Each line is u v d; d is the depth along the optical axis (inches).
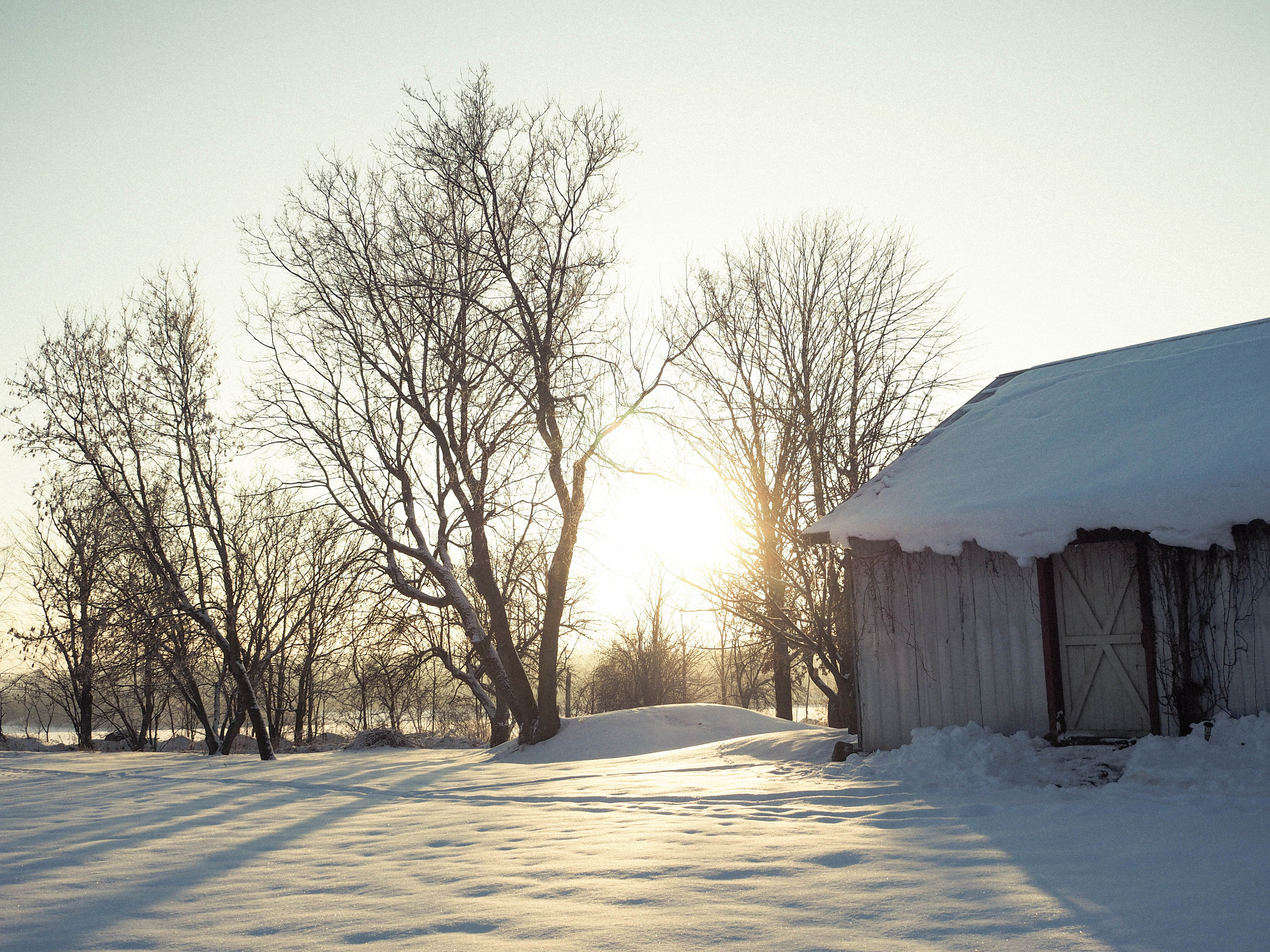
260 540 1450.5
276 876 291.3
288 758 1000.9
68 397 1043.3
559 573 925.8
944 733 483.5
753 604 1010.1
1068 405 562.6
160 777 709.9
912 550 502.0
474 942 205.2
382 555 1038.4
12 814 474.6
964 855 273.1
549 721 913.5
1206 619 436.8
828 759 560.4
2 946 217.2
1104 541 460.4
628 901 237.9
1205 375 527.8
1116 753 432.5
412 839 356.5
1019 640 489.4
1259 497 405.1
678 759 662.5
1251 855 253.6
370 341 962.7
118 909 250.8
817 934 200.7
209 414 1082.7
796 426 1023.0
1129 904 210.7
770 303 1087.6
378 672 1251.2
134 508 1083.9
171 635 1071.6
